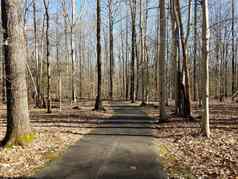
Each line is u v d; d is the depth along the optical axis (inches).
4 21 400.5
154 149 404.8
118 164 325.4
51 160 341.4
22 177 280.2
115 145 431.2
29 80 1258.0
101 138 489.1
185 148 407.2
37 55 1214.3
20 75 408.5
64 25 1365.7
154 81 1889.8
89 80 2226.9
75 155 367.2
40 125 621.6
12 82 406.3
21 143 402.9
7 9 398.0
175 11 720.3
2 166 314.5
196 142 438.0
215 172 291.7
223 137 460.8
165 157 361.1
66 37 1407.5
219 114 799.7
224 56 1640.0
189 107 716.0
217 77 1713.8
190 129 553.0
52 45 1284.4
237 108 989.2
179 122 659.4
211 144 419.2
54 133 512.7
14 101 407.5
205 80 469.1
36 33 1242.0
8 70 406.3
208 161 333.4
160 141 466.6
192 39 1299.2
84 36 2135.8
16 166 316.2
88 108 1087.0
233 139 444.1
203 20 460.4
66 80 1740.9
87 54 2324.1
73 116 812.6
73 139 476.7
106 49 2143.2
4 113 880.3
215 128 552.4
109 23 1558.8
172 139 477.7
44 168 309.4
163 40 684.1
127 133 542.9
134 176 283.4
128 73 2123.5
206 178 276.1
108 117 810.2
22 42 410.9
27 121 418.9
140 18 1371.8
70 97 1654.8
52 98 1604.3
